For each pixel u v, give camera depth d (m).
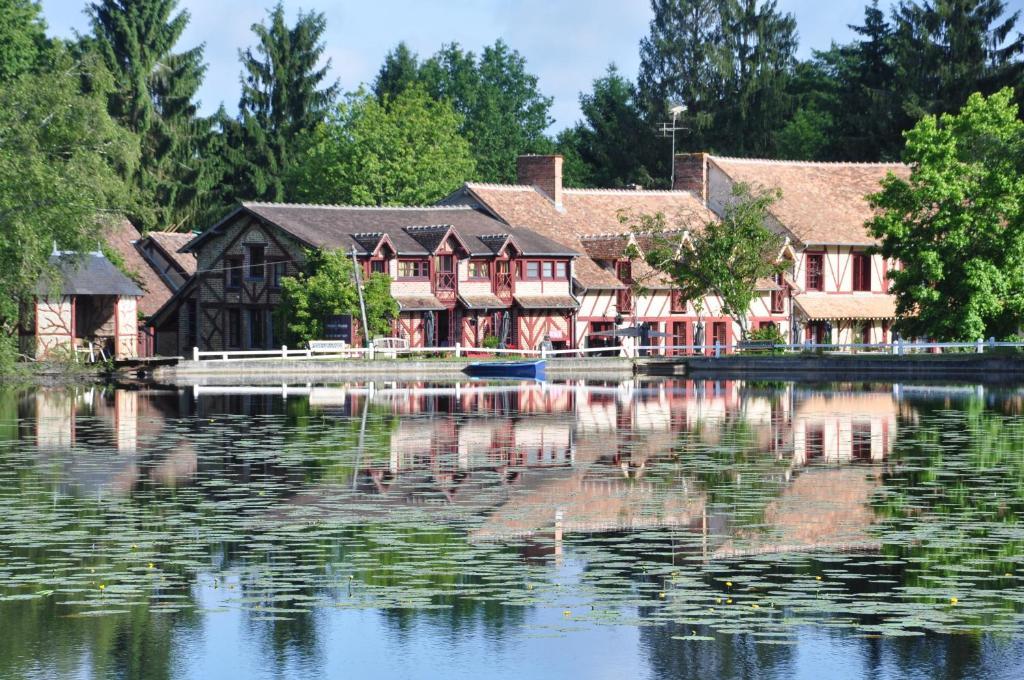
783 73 182.25
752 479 45.19
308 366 110.94
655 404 78.31
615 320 135.25
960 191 108.56
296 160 173.75
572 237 139.75
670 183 179.75
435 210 136.25
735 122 181.88
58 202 85.12
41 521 36.91
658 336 127.56
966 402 78.38
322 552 32.81
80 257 89.00
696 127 180.50
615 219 145.12
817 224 143.12
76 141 88.31
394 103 169.88
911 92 166.62
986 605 27.97
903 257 111.44
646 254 127.31
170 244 145.38
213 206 168.38
